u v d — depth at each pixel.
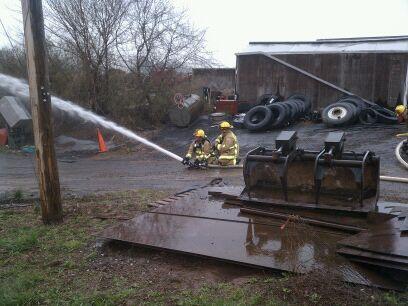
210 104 24.94
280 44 24.05
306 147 15.14
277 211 5.75
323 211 5.56
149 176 11.48
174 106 21.92
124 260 5.06
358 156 5.61
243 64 23.16
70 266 4.89
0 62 23.77
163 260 4.99
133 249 5.31
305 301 3.66
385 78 20.88
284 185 5.72
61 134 21.97
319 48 22.55
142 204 7.56
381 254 4.09
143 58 23.16
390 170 10.52
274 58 22.42
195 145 12.28
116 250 5.36
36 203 8.11
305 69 22.12
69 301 4.02
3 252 5.42
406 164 10.74
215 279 4.44
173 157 15.98
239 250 4.64
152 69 23.16
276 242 4.81
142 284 4.38
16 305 3.99
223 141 12.02
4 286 4.30
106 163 15.48
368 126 17.88
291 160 5.76
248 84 23.22
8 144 19.78
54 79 22.61
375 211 5.30
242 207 6.09
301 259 4.33
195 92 25.36
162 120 22.97
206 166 11.92
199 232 5.24
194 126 21.88
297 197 5.86
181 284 4.36
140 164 14.59
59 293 4.23
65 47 22.52
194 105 22.05
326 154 5.45
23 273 4.71
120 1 22.05
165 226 5.52
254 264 4.32
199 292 4.11
